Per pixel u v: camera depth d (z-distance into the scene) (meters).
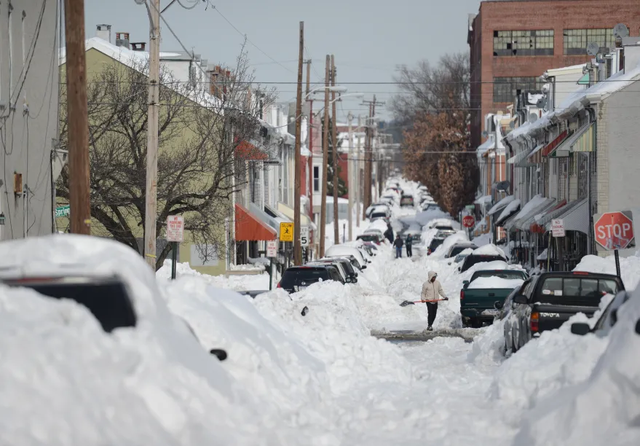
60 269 22.55
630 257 85.94
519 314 49.41
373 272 130.50
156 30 64.75
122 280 22.78
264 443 22.39
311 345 38.91
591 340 29.75
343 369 37.97
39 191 72.12
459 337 69.19
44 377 18.09
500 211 188.38
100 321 22.05
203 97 106.88
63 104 101.38
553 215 114.38
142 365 21.19
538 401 28.94
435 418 29.34
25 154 67.50
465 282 80.69
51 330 19.45
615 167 104.12
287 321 41.78
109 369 19.91
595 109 104.38
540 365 32.88
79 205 45.72
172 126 106.44
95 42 117.88
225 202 105.19
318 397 31.67
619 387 23.66
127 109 96.38
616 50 118.50
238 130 104.94
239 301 35.31
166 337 23.30
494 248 120.25
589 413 23.66
